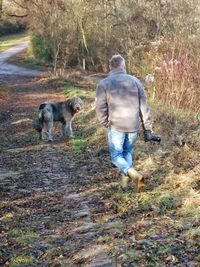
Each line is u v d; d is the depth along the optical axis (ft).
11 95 90.63
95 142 40.47
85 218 20.27
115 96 22.07
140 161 28.63
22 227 20.33
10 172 32.71
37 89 100.22
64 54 142.00
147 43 86.94
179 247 15.01
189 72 41.73
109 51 134.31
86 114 54.44
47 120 44.65
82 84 103.50
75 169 31.78
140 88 22.38
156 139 22.62
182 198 19.85
